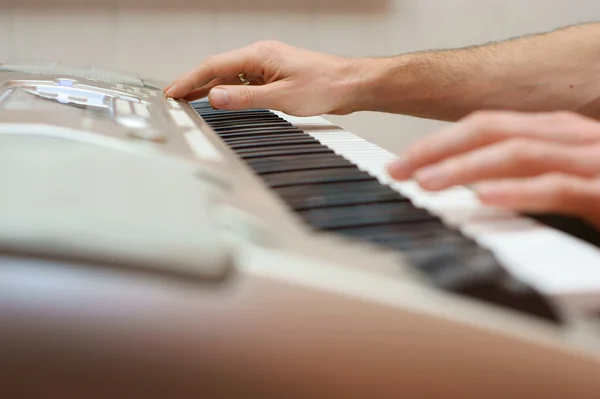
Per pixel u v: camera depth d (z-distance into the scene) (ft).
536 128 1.10
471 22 4.48
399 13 4.33
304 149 1.60
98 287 0.68
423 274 0.73
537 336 0.70
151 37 4.03
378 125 4.56
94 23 3.93
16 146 0.98
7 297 0.67
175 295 0.68
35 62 2.87
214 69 2.44
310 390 0.70
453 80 2.60
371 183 1.22
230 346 0.69
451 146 1.09
